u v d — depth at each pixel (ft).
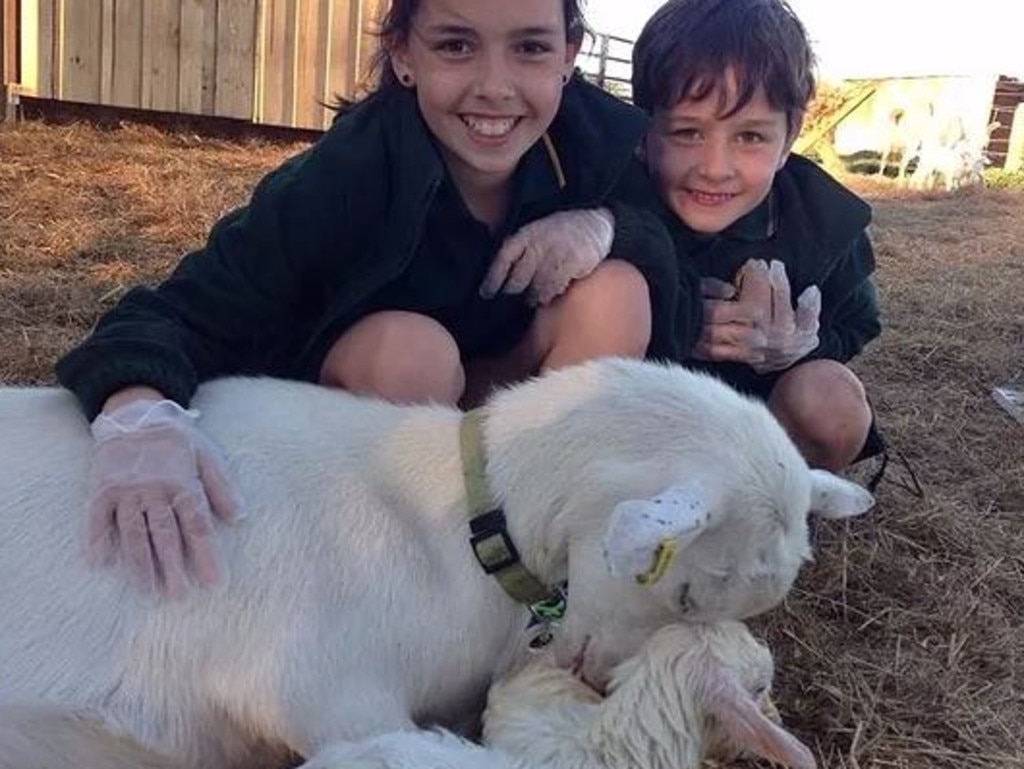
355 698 2.15
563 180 2.85
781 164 3.15
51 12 8.41
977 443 4.45
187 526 2.11
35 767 2.11
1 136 7.64
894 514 3.62
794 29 3.03
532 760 2.06
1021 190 14.39
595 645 2.22
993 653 2.96
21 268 5.30
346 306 2.70
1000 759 2.56
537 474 2.23
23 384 4.04
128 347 2.33
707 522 2.04
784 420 3.28
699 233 3.14
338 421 2.37
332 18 9.76
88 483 2.20
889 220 10.30
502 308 2.89
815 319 3.17
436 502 2.28
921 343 5.67
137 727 2.10
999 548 3.51
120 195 6.61
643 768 2.09
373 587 2.19
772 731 2.06
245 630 2.12
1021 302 6.77
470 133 2.65
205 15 9.11
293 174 2.68
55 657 2.09
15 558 2.12
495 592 2.27
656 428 2.18
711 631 2.19
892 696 2.74
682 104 3.02
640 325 2.85
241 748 2.19
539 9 2.58
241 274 2.64
